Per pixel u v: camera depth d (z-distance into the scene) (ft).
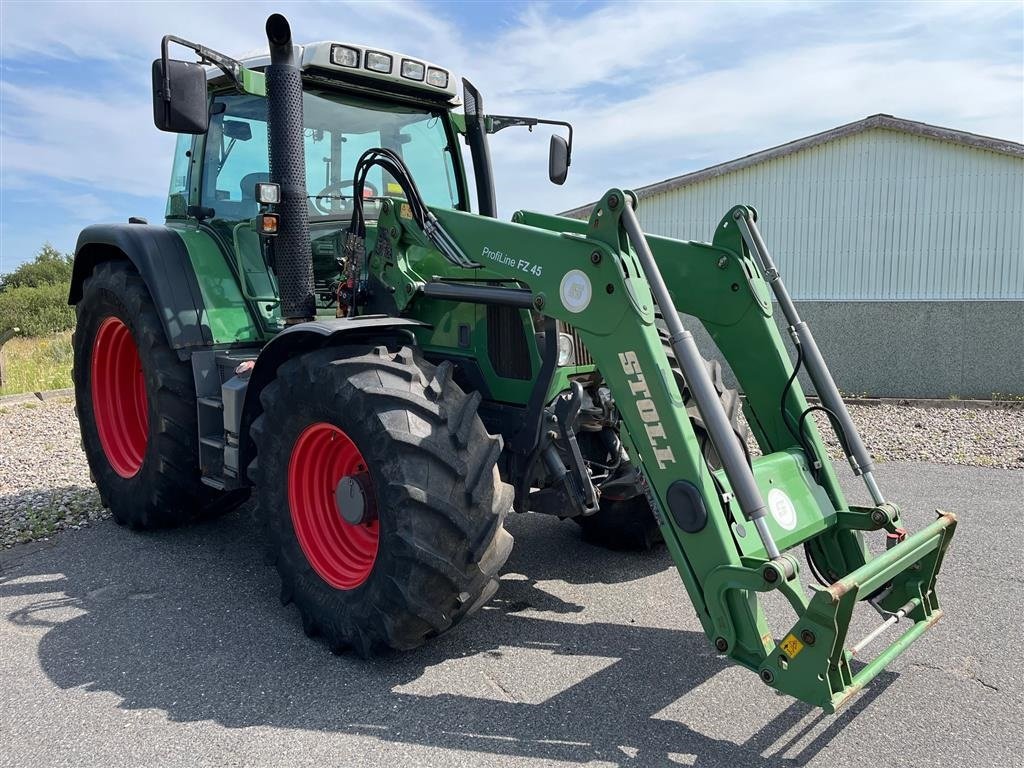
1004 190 42.27
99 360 15.14
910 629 8.70
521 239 9.60
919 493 17.52
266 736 7.95
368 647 9.23
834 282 45.78
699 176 47.26
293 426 10.02
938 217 43.60
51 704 8.59
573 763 7.48
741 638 7.87
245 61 12.97
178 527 14.83
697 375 8.01
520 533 14.55
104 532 14.64
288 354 10.69
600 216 8.73
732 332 10.66
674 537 8.26
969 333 32.91
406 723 8.17
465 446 9.04
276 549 10.41
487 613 11.05
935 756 7.61
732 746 7.77
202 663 9.53
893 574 7.95
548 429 10.26
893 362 33.91
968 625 10.62
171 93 10.02
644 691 8.83
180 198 14.83
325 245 12.98
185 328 12.63
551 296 9.23
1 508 16.20
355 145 13.50
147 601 11.43
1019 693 8.81
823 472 10.02
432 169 14.74
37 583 12.16
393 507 8.66
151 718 8.30
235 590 11.82
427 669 9.37
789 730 8.04
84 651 9.86
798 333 10.13
